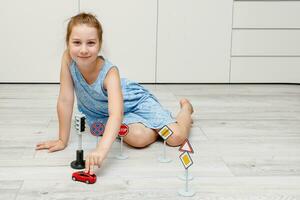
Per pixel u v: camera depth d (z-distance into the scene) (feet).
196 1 9.27
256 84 9.80
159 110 5.36
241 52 9.64
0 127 5.77
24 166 4.36
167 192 3.84
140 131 5.01
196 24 9.39
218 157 4.77
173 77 9.62
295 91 9.02
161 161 4.59
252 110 7.15
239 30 9.52
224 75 9.73
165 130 4.70
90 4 9.04
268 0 9.40
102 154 4.07
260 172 4.36
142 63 9.46
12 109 6.84
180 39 9.43
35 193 3.74
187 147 3.84
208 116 6.66
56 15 9.02
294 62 9.78
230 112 6.97
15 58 9.16
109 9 9.11
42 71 9.29
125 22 9.21
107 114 5.38
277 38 9.63
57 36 9.12
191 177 4.16
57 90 8.57
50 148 4.86
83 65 4.50
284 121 6.45
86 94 5.02
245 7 9.39
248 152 4.97
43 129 5.72
